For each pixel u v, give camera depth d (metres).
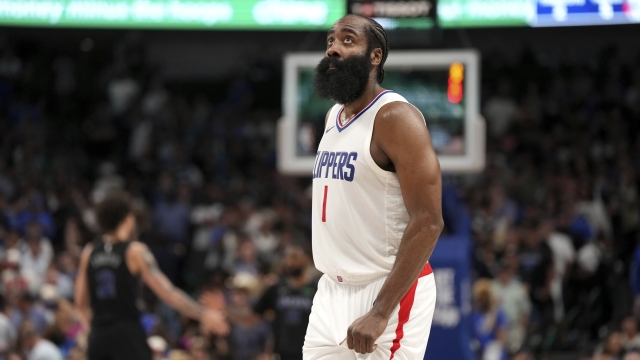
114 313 15.20
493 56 46.31
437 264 16.00
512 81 45.44
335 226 8.25
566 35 27.95
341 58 8.13
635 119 41.19
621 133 40.28
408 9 19.38
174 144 41.22
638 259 27.20
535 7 25.81
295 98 19.69
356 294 8.30
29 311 24.30
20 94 45.62
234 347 22.41
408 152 7.76
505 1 25.92
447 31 26.33
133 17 27.95
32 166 38.91
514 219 32.31
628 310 27.53
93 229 32.59
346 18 8.35
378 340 8.04
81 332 21.80
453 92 18.61
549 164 38.25
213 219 33.88
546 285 27.41
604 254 29.05
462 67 18.59
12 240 29.83
